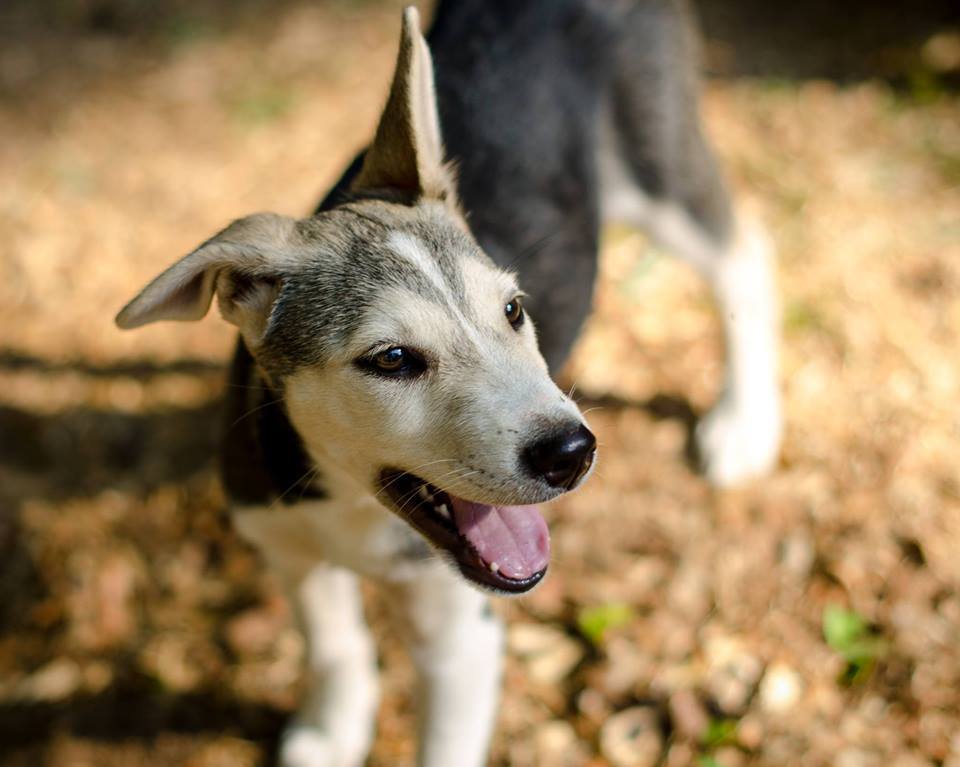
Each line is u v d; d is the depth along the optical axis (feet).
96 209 4.25
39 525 3.22
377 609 3.02
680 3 3.16
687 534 3.05
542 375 2.18
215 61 5.18
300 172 4.37
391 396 2.17
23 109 4.88
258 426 2.36
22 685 2.95
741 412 3.19
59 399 3.50
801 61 4.78
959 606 2.83
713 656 2.81
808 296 3.55
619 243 3.86
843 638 2.78
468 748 2.54
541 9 2.91
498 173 2.71
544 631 2.91
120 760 2.82
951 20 4.87
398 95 2.32
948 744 2.64
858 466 3.13
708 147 3.19
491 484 2.13
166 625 3.03
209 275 2.24
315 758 2.74
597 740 2.73
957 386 3.25
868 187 3.99
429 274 2.21
